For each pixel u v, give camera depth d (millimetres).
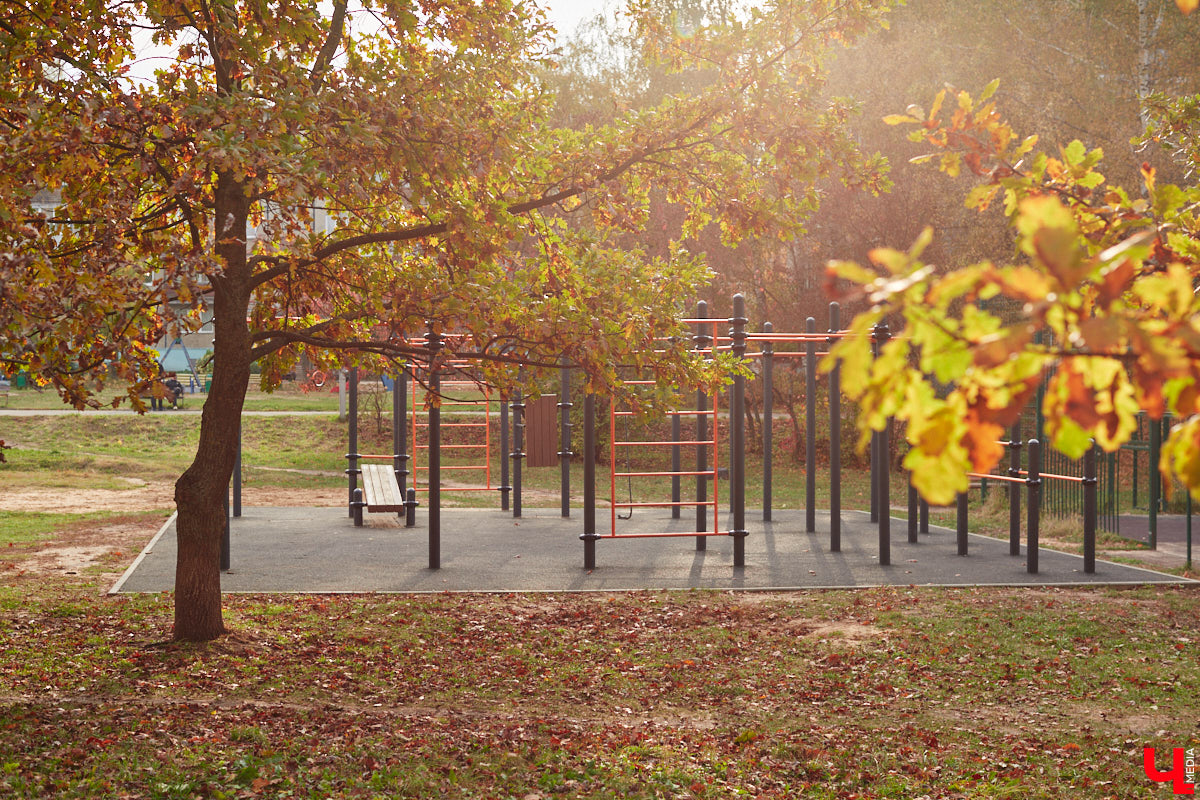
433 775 5715
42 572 12422
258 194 8031
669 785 5746
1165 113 9891
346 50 8398
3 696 6938
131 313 6484
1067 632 9531
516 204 8898
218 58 7984
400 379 18000
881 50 28484
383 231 9352
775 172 9305
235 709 6805
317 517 18594
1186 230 3074
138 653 8180
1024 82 29062
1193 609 10617
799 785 5902
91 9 7586
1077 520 18016
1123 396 1707
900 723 7016
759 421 34719
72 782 5277
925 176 27688
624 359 8891
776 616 10250
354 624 9680
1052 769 6047
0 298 5273
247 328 8711
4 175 5871
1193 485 1688
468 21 8867
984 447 1661
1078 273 1337
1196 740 6512
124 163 7047
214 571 8719
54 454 28750
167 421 34875
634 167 9656
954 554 14547
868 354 1485
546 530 17016
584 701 7492
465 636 9352
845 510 21484
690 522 18562
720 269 31625
